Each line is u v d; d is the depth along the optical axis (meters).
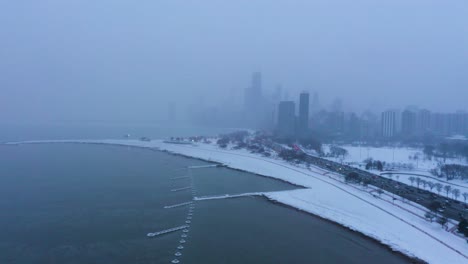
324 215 95.62
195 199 111.50
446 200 114.38
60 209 99.06
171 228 85.62
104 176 145.75
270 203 108.75
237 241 78.50
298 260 69.94
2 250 72.44
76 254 70.88
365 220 91.56
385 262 69.75
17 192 117.44
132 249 73.31
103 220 90.56
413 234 82.06
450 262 68.12
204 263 67.75
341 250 74.81
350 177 138.25
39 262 67.56
